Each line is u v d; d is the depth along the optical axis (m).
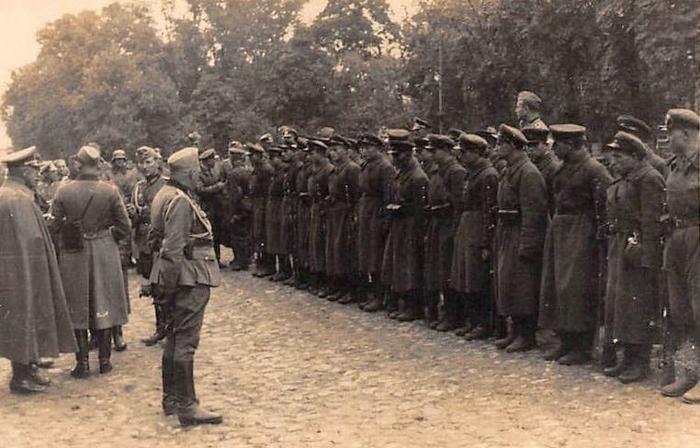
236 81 13.90
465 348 7.81
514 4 15.41
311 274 11.56
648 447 4.82
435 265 8.73
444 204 8.62
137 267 12.60
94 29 13.50
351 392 6.36
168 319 5.77
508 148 7.52
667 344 6.05
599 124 14.07
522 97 7.90
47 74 13.25
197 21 14.12
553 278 7.08
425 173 9.29
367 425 5.48
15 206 6.54
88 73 13.48
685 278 5.86
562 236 6.95
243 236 13.85
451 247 8.60
